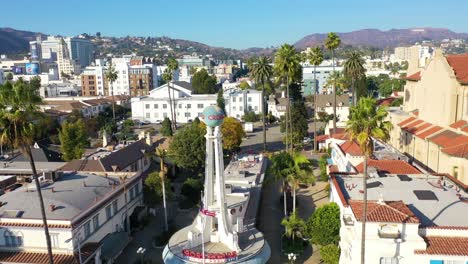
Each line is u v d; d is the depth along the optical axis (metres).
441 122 74.12
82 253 48.28
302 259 52.81
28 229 47.62
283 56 96.75
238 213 57.53
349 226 41.69
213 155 52.91
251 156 85.25
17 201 51.53
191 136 84.88
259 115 171.00
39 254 47.53
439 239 38.25
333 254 47.72
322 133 137.75
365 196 36.75
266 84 124.69
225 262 45.41
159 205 73.31
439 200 46.31
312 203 72.31
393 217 38.16
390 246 37.78
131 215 64.25
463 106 69.19
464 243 37.59
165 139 107.12
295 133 111.88
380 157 67.50
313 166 96.19
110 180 62.84
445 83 72.06
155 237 60.19
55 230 47.16
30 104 39.78
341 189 51.34
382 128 39.47
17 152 97.81
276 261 52.50
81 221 48.94
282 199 72.31
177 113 176.88
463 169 59.94
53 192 54.03
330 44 115.50
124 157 79.88
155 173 69.56
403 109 102.06
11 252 47.94
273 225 63.44
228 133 104.75
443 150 64.12
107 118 164.25
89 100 186.12
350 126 40.25
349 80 124.25
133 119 178.00
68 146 89.81
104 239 54.41
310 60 120.06
